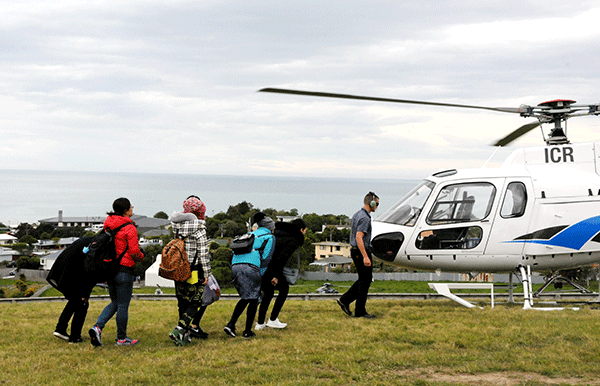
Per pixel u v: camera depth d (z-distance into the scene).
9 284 80.19
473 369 5.88
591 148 9.47
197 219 6.93
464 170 9.51
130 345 6.99
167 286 69.44
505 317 8.29
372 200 8.58
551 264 9.25
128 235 6.71
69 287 6.84
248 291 7.28
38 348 6.88
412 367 6.05
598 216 9.08
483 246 9.16
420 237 9.29
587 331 7.24
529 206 9.13
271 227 7.58
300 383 5.46
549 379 5.60
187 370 5.92
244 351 6.65
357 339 7.18
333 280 78.31
